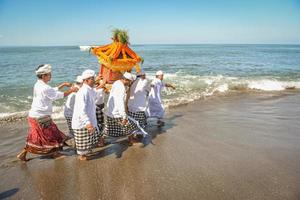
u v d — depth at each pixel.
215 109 9.22
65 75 17.83
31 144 5.01
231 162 4.98
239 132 6.74
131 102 5.86
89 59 36.28
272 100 10.70
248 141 6.09
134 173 4.64
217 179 4.36
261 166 4.80
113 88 5.46
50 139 5.11
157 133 6.73
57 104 10.02
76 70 20.83
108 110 5.55
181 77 15.85
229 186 4.14
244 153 5.40
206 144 5.94
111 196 3.98
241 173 4.55
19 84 14.16
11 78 16.58
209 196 3.89
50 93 4.85
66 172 4.73
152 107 7.09
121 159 5.22
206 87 13.35
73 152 5.64
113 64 5.61
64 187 4.25
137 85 5.83
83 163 5.07
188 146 5.84
